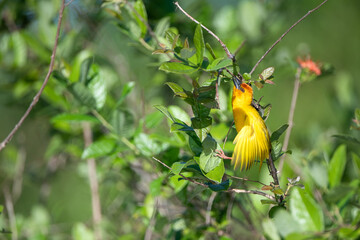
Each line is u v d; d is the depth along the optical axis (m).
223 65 5.67
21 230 11.39
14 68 11.59
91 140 11.02
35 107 12.21
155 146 7.92
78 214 15.06
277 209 6.13
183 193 7.86
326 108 18.69
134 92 11.64
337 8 20.98
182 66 6.08
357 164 7.13
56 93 10.66
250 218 8.41
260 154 6.07
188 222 8.18
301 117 18.62
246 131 6.11
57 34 6.70
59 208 13.83
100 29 12.35
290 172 8.09
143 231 9.75
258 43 11.80
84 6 12.03
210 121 6.11
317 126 11.88
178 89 5.98
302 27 20.39
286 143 8.21
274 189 5.79
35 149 16.11
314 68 8.53
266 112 6.55
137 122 10.91
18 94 11.65
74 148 11.58
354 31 20.92
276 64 11.17
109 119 8.30
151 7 10.64
